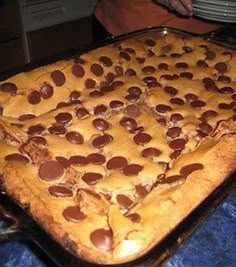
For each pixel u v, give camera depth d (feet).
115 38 0.90
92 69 0.80
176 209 0.52
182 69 0.85
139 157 0.63
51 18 1.57
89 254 0.47
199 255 0.56
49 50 1.63
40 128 0.66
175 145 0.66
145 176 0.60
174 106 0.74
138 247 0.47
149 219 0.51
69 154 0.63
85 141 0.66
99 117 0.71
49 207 0.52
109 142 0.66
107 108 0.73
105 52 0.84
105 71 0.81
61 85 0.76
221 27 1.02
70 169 0.58
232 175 0.58
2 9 1.43
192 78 0.83
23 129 0.66
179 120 0.71
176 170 0.59
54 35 1.61
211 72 0.85
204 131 0.69
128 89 0.77
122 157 0.63
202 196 0.54
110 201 0.55
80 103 0.74
